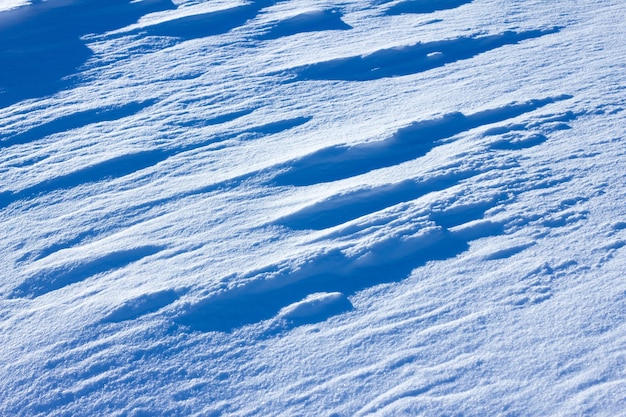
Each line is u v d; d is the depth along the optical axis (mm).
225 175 3695
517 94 4250
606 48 4777
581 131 3771
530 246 2973
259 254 3074
